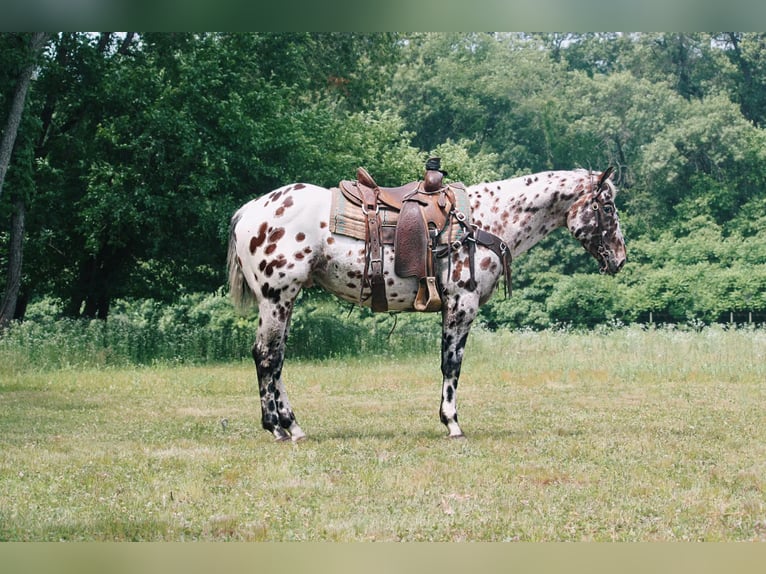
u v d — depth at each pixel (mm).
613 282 43312
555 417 11453
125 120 23812
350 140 28578
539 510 6637
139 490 7238
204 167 23859
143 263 27984
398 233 9117
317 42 34438
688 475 7777
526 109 49312
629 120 47094
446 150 30562
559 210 9812
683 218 45094
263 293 9219
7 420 11359
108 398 13953
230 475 7746
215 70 24500
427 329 33500
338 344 24000
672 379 16562
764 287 41125
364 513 6574
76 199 25672
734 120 44688
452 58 52812
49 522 6340
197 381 16547
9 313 23234
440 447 9000
